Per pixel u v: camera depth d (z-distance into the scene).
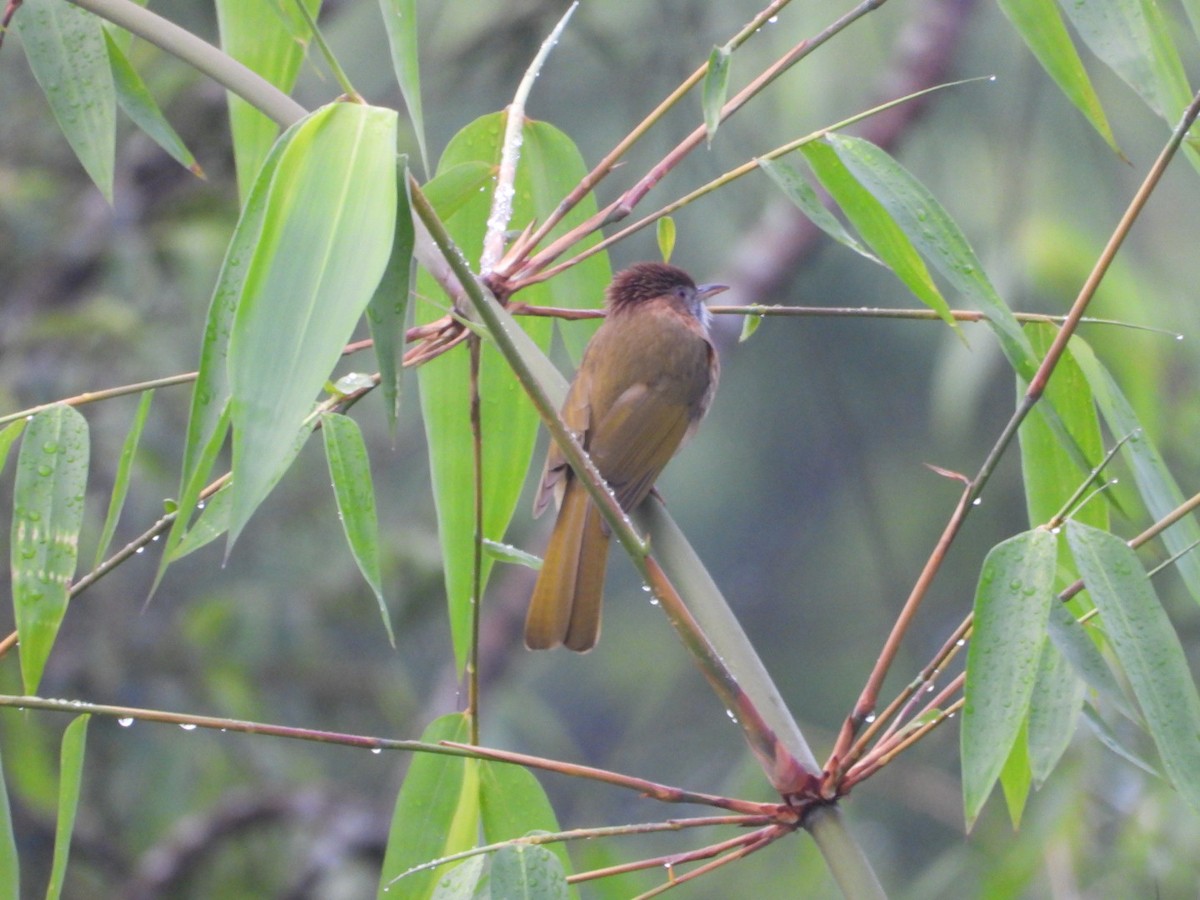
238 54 6.51
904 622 4.20
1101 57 4.90
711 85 4.67
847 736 4.20
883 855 14.09
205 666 13.06
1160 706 4.00
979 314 5.26
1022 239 9.91
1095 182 11.34
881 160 4.86
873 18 11.95
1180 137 4.12
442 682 13.83
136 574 13.26
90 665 12.79
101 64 5.91
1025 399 4.11
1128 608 4.11
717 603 4.68
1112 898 7.94
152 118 6.00
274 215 3.99
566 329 7.48
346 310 3.87
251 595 13.09
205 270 12.44
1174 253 11.55
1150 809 8.06
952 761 13.59
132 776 13.19
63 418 4.88
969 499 4.16
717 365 7.71
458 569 6.14
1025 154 10.41
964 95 12.10
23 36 5.90
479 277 5.23
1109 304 9.23
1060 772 8.45
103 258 12.59
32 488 4.79
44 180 12.48
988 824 9.49
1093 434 5.63
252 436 3.78
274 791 13.31
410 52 4.86
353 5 12.87
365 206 3.99
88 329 11.95
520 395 6.20
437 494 6.16
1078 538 4.20
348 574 13.12
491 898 4.00
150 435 12.73
